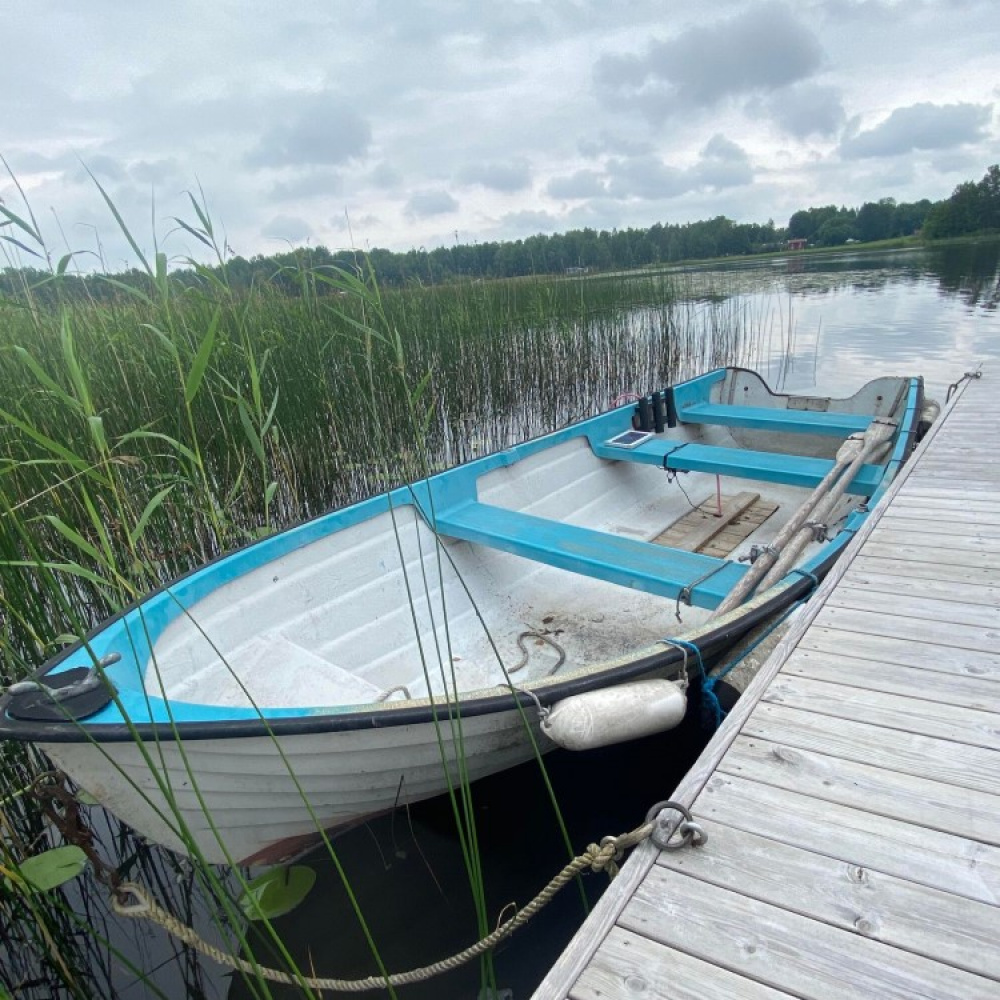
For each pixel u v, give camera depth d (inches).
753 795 49.5
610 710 57.2
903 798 48.3
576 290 288.0
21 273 118.2
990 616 70.1
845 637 68.2
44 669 55.4
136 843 75.7
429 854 72.6
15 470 94.3
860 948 38.5
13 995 59.8
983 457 119.6
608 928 40.6
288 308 176.9
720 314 386.6
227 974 62.9
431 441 192.4
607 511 135.6
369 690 75.9
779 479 112.0
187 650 69.9
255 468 135.3
